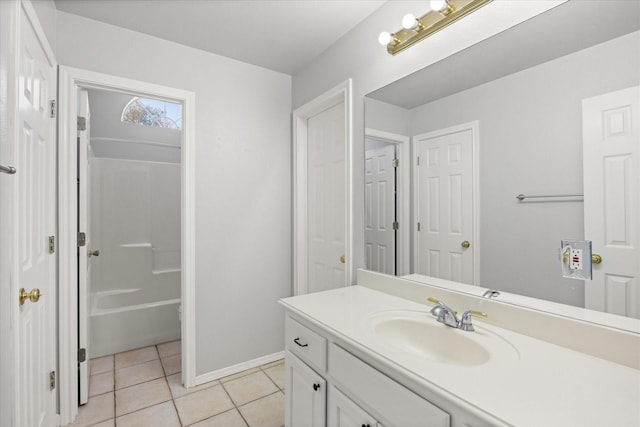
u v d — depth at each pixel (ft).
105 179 10.01
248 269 7.88
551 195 3.52
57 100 5.68
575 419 2.12
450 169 4.57
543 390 2.49
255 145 7.95
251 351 7.92
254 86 7.93
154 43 6.64
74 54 5.86
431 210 4.84
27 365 4.04
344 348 3.70
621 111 3.01
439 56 4.69
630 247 2.96
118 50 6.26
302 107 7.98
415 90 5.05
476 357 3.49
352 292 5.56
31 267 4.25
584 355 3.11
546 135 3.55
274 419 5.95
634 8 2.94
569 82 3.37
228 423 5.82
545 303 3.57
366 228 6.05
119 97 11.53
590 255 3.22
